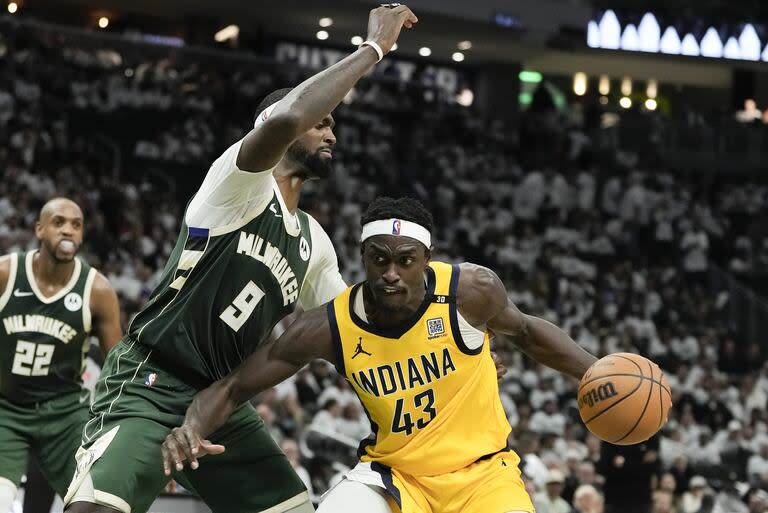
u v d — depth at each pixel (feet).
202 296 10.90
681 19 81.41
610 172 76.69
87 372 19.49
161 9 75.41
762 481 41.57
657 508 34.91
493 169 73.41
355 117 71.92
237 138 66.80
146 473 10.61
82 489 10.42
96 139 63.05
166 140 64.39
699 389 52.54
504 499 10.48
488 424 10.90
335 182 65.46
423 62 83.25
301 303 12.60
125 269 46.14
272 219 11.05
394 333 10.53
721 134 80.12
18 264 15.12
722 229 75.10
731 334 64.34
